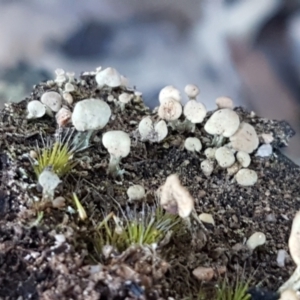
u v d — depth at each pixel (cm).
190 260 6
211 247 6
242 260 6
